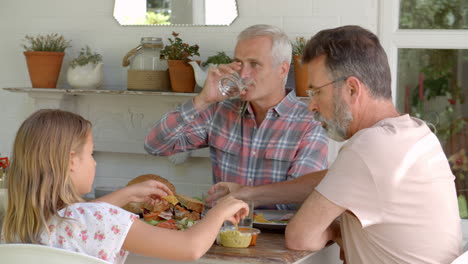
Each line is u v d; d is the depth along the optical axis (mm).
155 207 2098
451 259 1604
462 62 2727
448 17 2727
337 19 2791
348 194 1619
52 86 2973
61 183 1452
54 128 1462
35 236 1422
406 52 2775
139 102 3043
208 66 2777
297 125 2428
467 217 2768
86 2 3062
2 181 2621
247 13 2877
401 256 1606
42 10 3115
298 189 2123
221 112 2559
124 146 3080
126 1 3014
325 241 1781
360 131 1658
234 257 1678
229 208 1602
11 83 3184
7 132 3213
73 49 3088
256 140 2459
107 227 1435
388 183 1581
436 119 2773
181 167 3062
